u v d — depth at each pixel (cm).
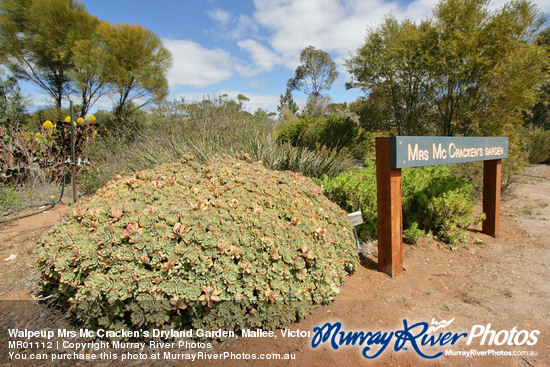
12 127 621
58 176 621
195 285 199
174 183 294
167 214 221
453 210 393
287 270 212
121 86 1214
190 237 205
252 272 204
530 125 1317
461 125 890
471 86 841
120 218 227
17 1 1152
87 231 228
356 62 1084
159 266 200
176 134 601
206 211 233
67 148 627
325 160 538
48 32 1167
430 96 952
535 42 812
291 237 228
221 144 552
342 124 1008
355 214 334
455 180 464
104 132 735
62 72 1262
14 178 596
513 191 667
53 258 215
